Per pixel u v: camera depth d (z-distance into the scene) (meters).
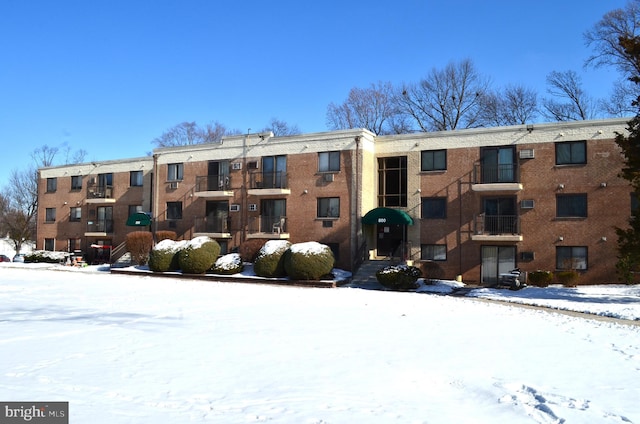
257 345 11.48
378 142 32.75
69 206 46.53
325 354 10.66
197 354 10.51
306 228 32.84
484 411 7.33
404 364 9.91
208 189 36.91
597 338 13.23
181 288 25.50
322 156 32.81
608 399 7.93
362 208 31.39
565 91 49.44
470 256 29.36
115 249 42.03
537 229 27.91
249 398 7.66
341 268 31.39
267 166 34.78
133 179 43.09
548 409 7.41
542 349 11.62
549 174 27.80
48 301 19.75
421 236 30.70
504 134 28.97
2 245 67.12
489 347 11.71
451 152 30.27
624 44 22.75
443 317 16.45
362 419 6.83
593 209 26.80
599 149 26.84
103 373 8.90
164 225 38.84
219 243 36.28
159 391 7.93
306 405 7.37
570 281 26.02
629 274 23.23
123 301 19.83
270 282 29.05
